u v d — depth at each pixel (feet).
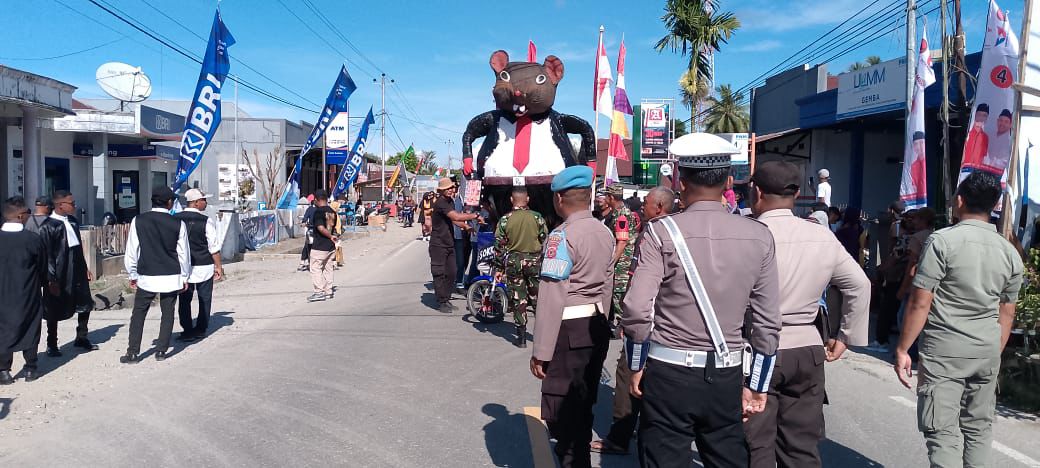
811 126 61.72
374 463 15.80
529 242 26.55
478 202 31.89
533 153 30.09
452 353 26.16
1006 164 28.55
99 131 65.67
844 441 17.65
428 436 17.51
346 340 28.27
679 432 10.19
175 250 24.76
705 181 10.40
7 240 21.48
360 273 51.83
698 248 9.98
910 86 38.88
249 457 16.10
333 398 20.53
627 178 134.72
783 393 12.30
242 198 108.58
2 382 21.59
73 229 25.46
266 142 118.73
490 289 31.30
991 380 12.71
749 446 11.98
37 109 51.29
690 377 9.92
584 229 13.48
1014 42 28.63
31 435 17.46
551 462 15.85
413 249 72.28
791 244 12.05
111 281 40.34
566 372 13.38
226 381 22.25
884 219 35.53
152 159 81.82
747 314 10.51
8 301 21.40
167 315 24.98
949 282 12.42
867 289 12.04
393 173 177.37
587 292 13.48
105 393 20.95
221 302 37.70
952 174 46.24
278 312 34.60
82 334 26.22
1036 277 22.12
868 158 62.64
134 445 16.80
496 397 20.77
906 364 12.94
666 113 98.78
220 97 42.63
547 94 29.30
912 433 18.21
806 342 11.97
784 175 12.27
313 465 15.67
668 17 105.81
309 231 51.80
